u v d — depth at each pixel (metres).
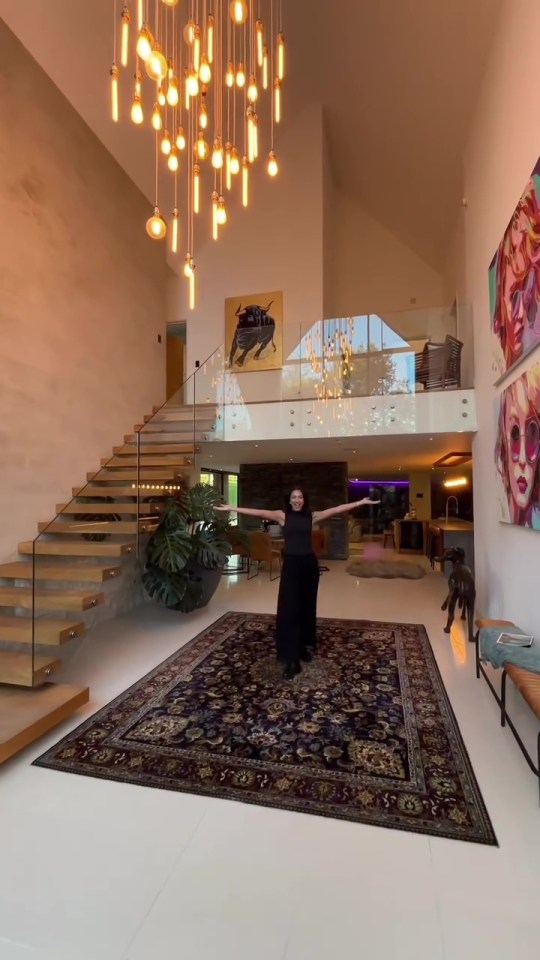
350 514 13.19
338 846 1.67
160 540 4.60
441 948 1.28
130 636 4.21
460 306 5.23
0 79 3.97
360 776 2.08
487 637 2.79
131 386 6.29
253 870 1.56
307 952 1.27
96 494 4.75
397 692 2.97
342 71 6.24
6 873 1.56
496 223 3.68
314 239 7.62
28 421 4.27
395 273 9.38
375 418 5.45
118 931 1.34
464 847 1.66
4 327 4.00
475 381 4.78
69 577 3.53
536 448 2.62
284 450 6.98
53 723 2.43
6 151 4.05
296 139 7.69
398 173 7.23
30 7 3.88
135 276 6.41
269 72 6.56
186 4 5.05
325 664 3.46
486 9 3.65
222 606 5.32
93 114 4.91
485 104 4.04
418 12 4.38
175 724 2.56
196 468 7.39
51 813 1.85
